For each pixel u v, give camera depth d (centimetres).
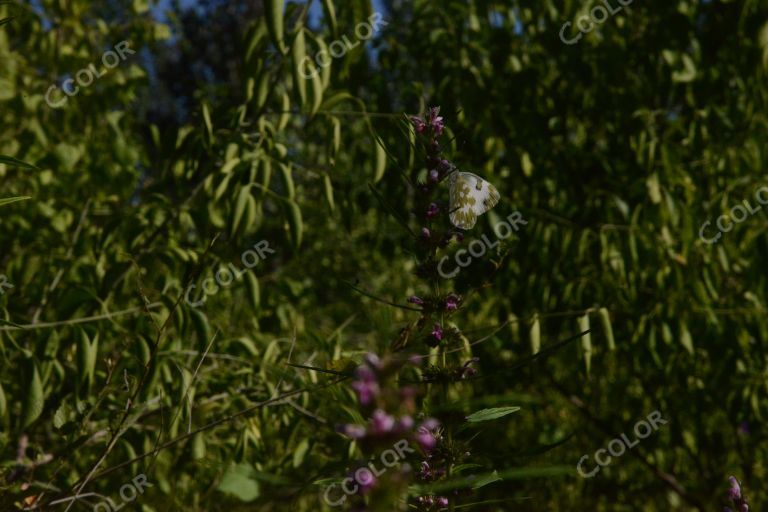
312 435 269
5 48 340
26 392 216
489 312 387
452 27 372
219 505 264
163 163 276
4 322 161
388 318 153
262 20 244
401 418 102
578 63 367
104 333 261
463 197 174
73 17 352
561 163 366
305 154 339
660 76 374
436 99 357
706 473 465
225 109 277
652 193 317
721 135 362
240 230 230
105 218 324
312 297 405
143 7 365
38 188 304
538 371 427
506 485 480
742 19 342
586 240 352
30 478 220
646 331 341
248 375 276
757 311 334
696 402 393
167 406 253
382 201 171
